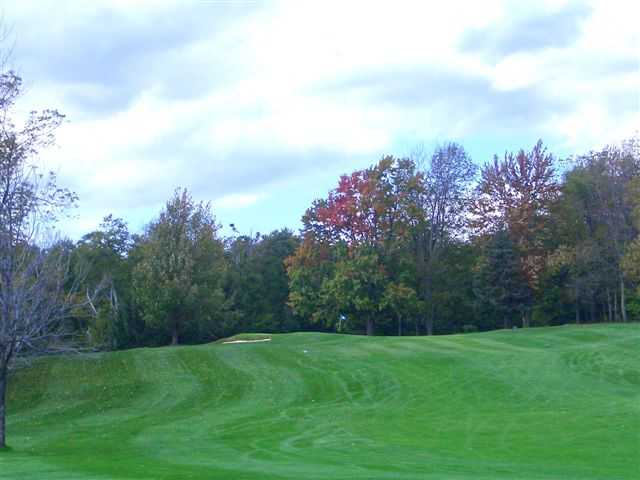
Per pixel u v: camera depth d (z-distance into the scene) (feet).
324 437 70.79
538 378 104.27
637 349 121.70
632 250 175.42
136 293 171.63
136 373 110.73
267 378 107.04
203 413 88.79
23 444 71.36
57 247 72.49
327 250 199.31
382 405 91.25
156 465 53.01
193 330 185.26
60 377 109.29
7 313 61.46
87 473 47.21
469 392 97.25
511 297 194.59
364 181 196.34
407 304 190.90
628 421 75.36
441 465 53.83
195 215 170.60
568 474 49.24
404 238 198.18
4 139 89.76
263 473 47.32
